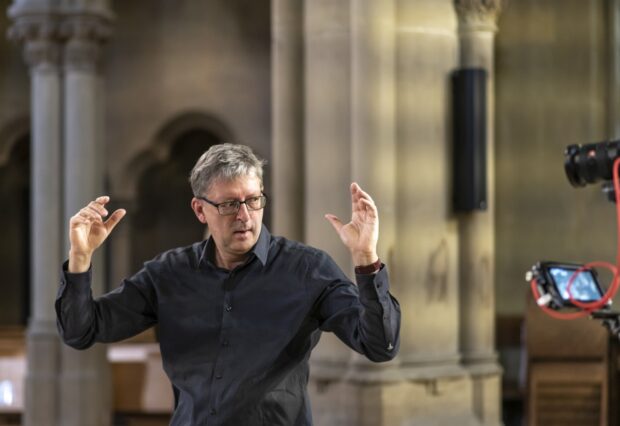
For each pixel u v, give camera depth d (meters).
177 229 23.03
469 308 12.38
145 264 5.29
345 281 5.06
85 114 16.06
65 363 15.39
